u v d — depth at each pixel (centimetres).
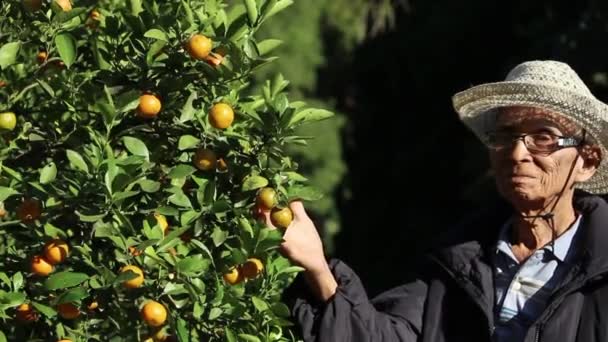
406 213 1908
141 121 407
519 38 1703
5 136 417
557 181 439
